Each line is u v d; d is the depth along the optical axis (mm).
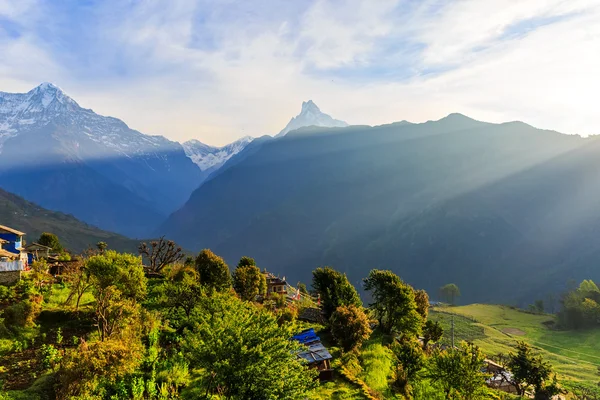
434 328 62719
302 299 73250
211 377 19625
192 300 33531
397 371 38781
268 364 18391
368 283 56688
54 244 63531
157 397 21359
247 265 62125
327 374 32781
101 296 28766
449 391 35219
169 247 58156
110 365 19969
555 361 88000
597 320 116938
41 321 28359
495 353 90125
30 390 19406
